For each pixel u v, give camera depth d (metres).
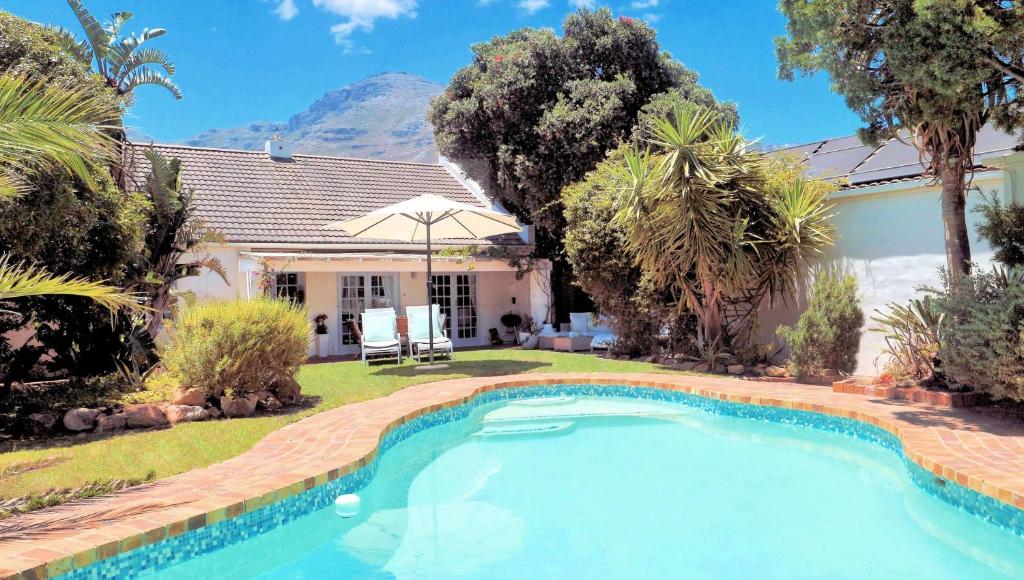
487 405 14.64
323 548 7.21
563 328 26.69
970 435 9.14
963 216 11.71
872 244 15.61
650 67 28.70
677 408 14.20
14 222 9.95
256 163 27.66
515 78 27.27
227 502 6.87
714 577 6.41
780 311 18.03
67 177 10.70
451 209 16.88
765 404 12.56
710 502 8.57
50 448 9.18
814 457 10.57
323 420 11.12
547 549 7.13
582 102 26.50
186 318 11.99
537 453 11.03
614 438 11.93
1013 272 10.85
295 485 7.60
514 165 27.08
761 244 16.38
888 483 9.24
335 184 27.83
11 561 5.35
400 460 10.74
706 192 15.79
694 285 17.30
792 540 7.29
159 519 6.35
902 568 6.54
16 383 13.41
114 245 12.55
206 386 11.59
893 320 13.05
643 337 20.06
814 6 10.57
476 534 7.57
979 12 9.30
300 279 23.30
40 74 11.05
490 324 27.56
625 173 16.78
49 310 12.84
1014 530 6.64
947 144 11.49
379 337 19.86
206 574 6.52
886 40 9.75
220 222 22.98
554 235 27.44
